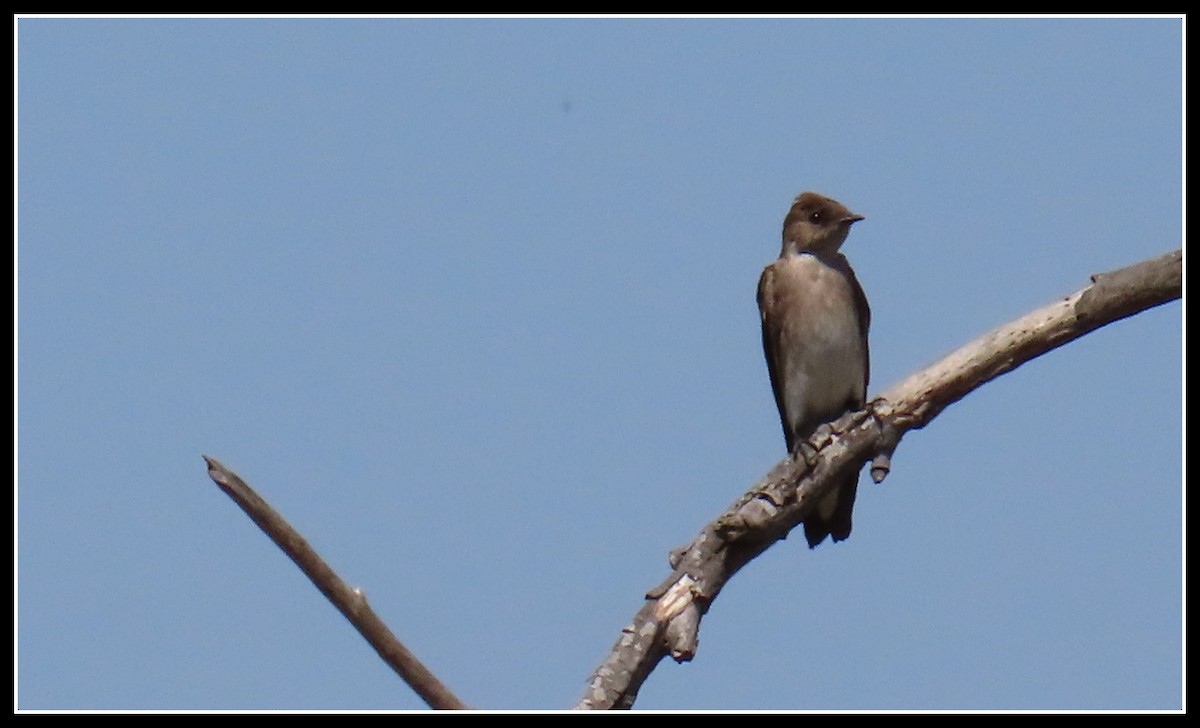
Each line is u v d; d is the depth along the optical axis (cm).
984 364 1242
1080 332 1239
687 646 1123
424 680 1013
